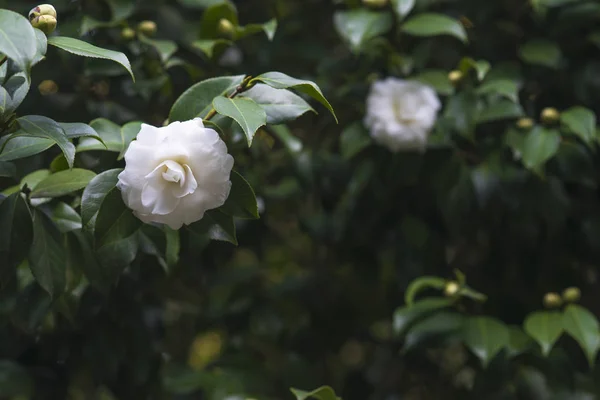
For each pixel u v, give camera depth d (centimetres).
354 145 202
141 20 204
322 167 212
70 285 172
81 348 201
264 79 161
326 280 230
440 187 203
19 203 166
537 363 197
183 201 155
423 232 214
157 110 199
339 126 213
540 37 212
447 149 203
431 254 215
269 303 230
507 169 203
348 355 267
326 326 228
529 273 213
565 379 197
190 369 221
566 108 209
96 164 179
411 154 203
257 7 219
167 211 155
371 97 200
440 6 215
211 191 155
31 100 194
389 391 231
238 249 234
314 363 226
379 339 230
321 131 215
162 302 215
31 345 203
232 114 157
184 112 163
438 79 203
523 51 206
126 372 203
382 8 201
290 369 224
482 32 215
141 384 204
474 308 212
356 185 206
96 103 196
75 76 197
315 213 227
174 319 234
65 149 158
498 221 208
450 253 222
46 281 167
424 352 220
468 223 209
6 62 158
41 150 163
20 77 160
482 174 202
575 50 209
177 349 234
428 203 212
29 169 184
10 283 177
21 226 165
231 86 164
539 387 205
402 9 198
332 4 220
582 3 206
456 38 214
